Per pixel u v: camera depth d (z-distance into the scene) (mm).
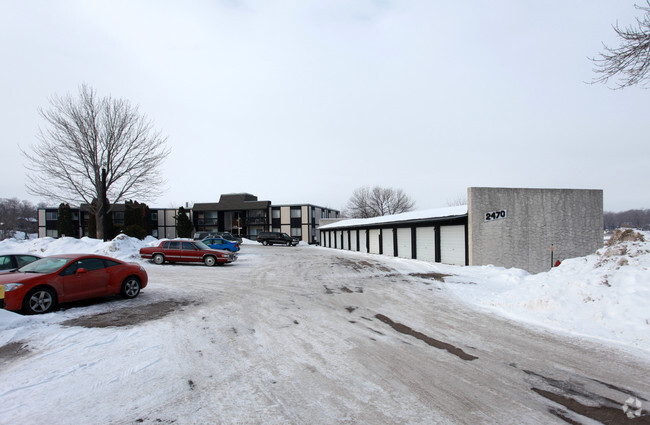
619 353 5465
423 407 3838
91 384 4414
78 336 6422
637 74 8055
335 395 4117
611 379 4559
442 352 5605
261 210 63469
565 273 8852
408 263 21453
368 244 34281
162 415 3668
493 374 4734
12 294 7559
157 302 9586
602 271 7922
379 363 5137
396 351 5652
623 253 8297
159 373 4762
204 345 5934
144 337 6375
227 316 8000
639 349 5590
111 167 25109
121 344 5980
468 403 3934
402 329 6941
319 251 37344
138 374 4727
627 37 7766
